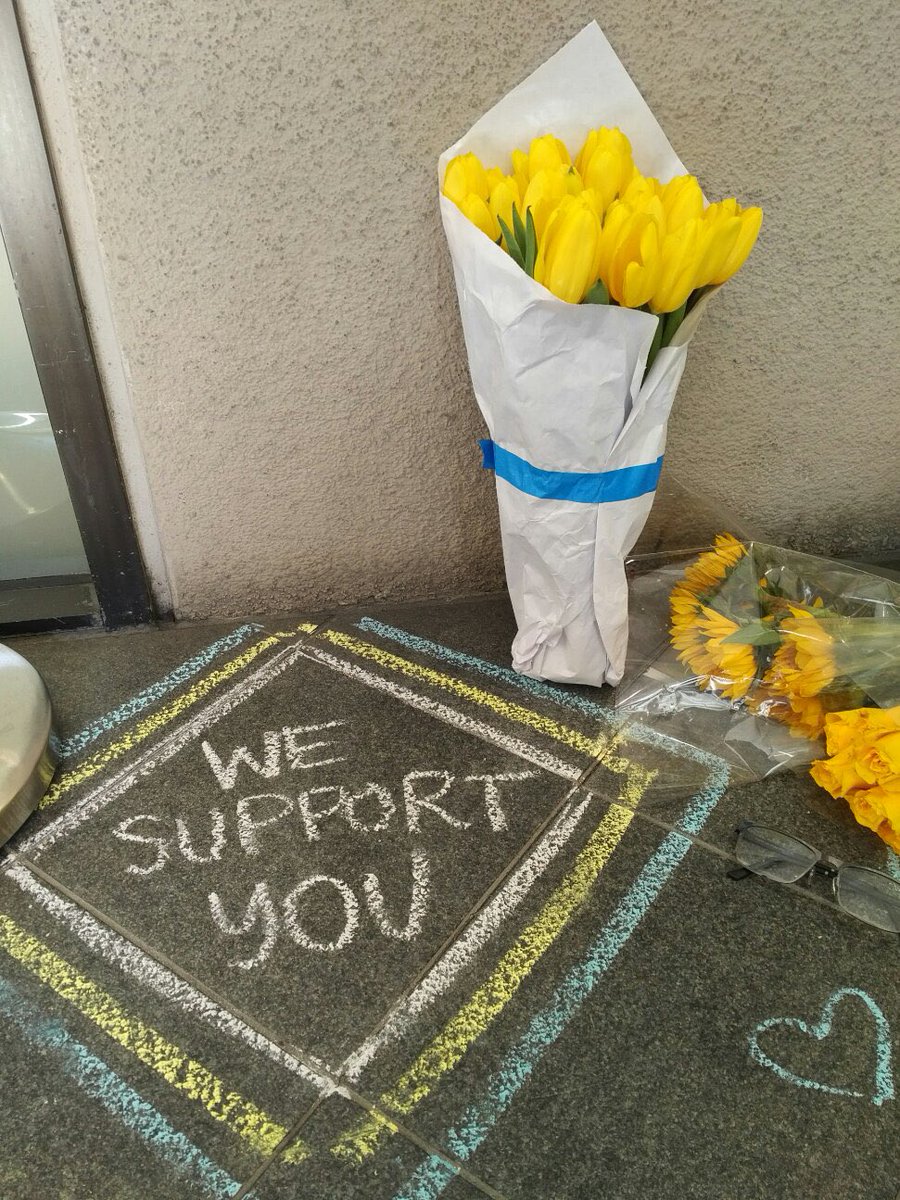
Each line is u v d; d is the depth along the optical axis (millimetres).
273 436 1996
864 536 2502
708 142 1778
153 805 1684
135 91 1540
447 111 1669
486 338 1517
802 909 1485
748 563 1939
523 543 1747
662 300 1434
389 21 1551
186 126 1593
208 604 2248
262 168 1662
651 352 1542
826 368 2135
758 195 1858
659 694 1874
